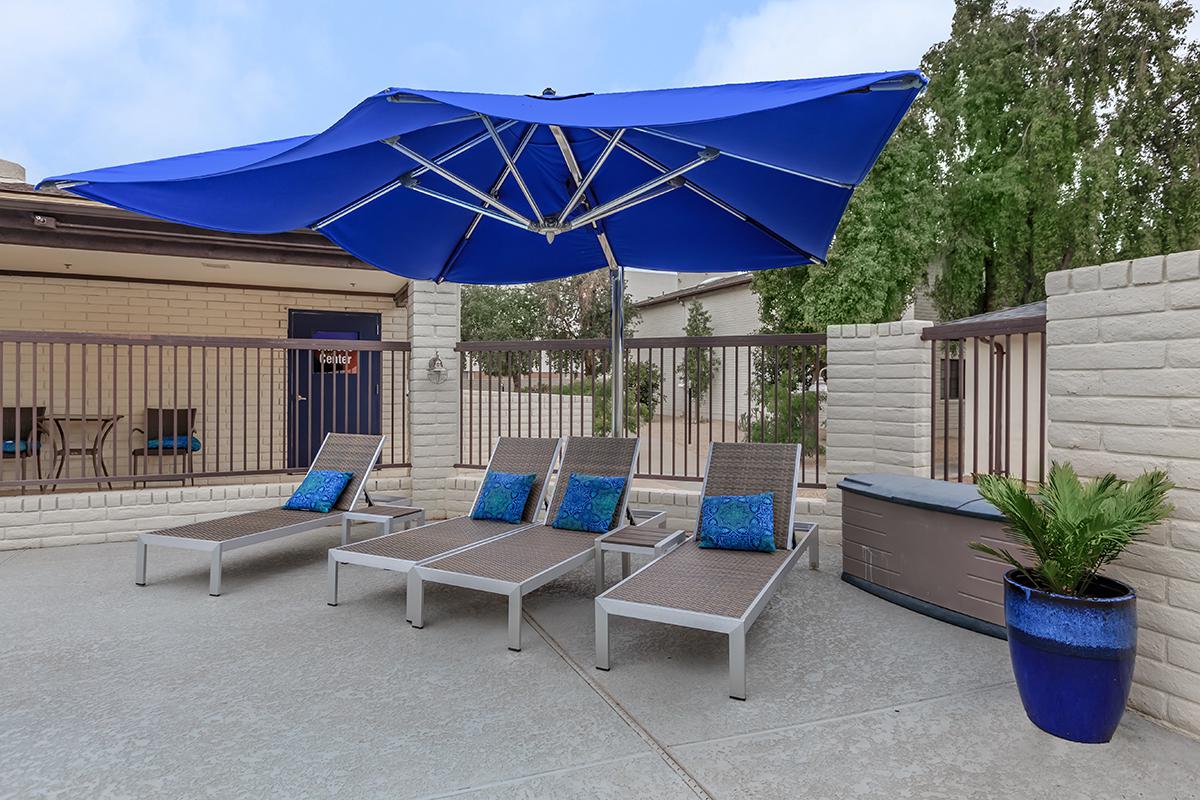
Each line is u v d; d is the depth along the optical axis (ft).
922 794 7.80
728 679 10.94
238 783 7.97
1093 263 45.55
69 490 26.40
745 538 14.52
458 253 19.13
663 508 21.88
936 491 14.29
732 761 8.49
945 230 48.83
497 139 12.10
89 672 11.09
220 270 27.22
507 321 81.15
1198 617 9.05
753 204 15.33
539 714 9.71
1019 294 49.83
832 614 14.08
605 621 11.20
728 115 8.13
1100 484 9.37
